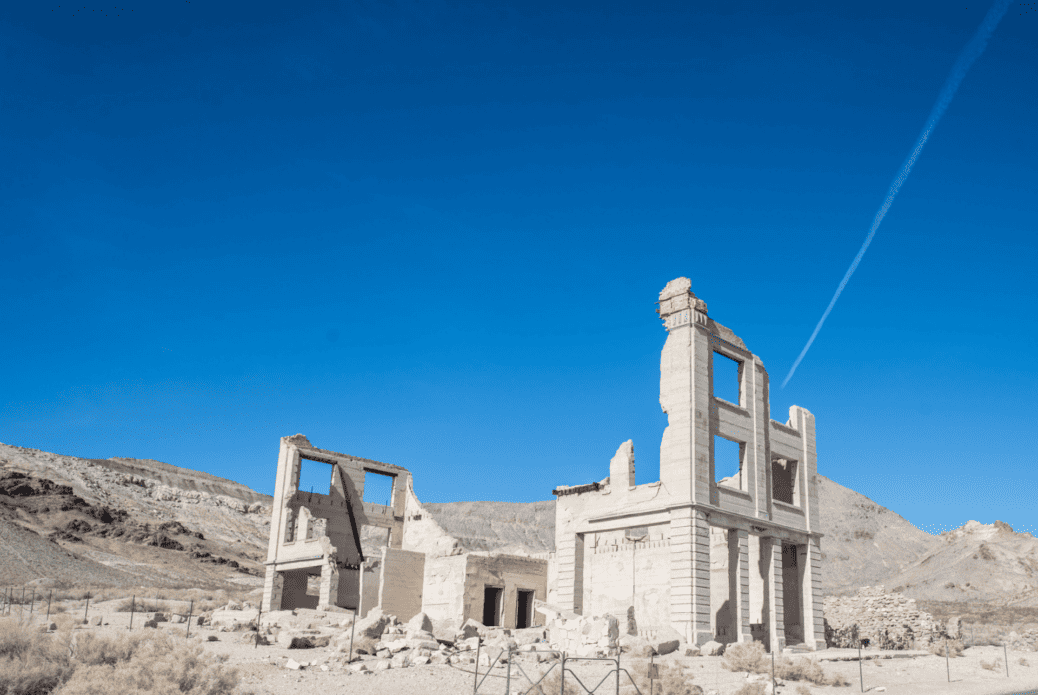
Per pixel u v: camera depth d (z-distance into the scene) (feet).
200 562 406.62
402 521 208.13
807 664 105.09
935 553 468.34
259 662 96.48
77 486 486.79
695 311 147.54
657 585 143.74
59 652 66.80
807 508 164.55
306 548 185.88
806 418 172.24
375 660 99.50
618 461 154.61
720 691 89.45
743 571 144.15
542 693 79.41
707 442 143.13
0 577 269.23
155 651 72.08
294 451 199.21
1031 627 192.44
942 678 111.75
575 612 154.20
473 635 126.52
